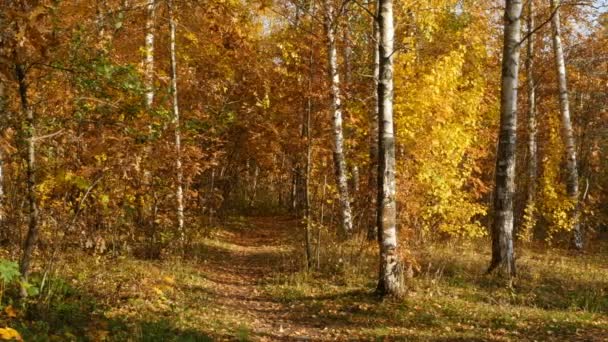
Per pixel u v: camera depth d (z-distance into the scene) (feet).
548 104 82.58
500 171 37.65
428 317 27.76
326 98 42.98
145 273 33.68
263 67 58.23
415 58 45.98
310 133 43.27
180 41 55.31
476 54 52.19
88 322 22.33
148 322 23.53
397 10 46.44
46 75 23.08
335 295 32.68
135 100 24.94
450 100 44.55
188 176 42.11
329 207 54.65
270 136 65.10
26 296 23.31
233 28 41.60
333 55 46.65
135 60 34.68
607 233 77.71
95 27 24.02
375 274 37.83
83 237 33.96
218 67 58.49
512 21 37.63
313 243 47.96
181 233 43.47
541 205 63.26
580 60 75.77
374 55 49.14
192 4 38.24
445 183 45.14
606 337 24.57
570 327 26.25
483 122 61.98
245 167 111.86
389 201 31.40
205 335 23.15
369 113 52.24
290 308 31.09
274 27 62.34
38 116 24.11
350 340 24.79
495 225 37.63
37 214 23.98
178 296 30.40
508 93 37.63
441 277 36.06
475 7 54.90
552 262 44.55
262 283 37.81
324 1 43.80
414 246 42.57
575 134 82.89
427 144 44.21
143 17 33.81
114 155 25.52
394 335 25.11
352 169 63.26
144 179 37.35
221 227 72.18
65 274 29.43
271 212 103.81
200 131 47.78
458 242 53.06
